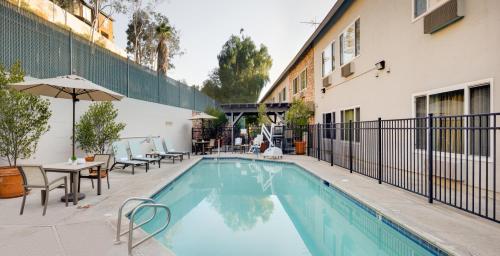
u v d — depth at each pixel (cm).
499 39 528
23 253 347
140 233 412
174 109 1590
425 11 717
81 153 887
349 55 1173
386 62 888
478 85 573
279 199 757
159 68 2641
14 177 596
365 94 1028
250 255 424
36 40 738
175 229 529
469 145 606
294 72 2197
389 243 463
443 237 378
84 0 2425
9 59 667
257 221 582
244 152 1691
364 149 1024
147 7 2573
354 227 552
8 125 598
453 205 500
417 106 756
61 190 662
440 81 667
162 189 729
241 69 4300
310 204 714
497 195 550
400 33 816
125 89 1148
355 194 606
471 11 582
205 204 705
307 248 453
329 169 966
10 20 672
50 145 777
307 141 1512
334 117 1345
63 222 450
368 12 1002
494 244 356
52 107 784
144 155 1256
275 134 1764
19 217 471
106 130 889
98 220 460
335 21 1320
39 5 1859
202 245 461
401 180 701
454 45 625
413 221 438
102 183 757
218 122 1939
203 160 1428
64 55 833
